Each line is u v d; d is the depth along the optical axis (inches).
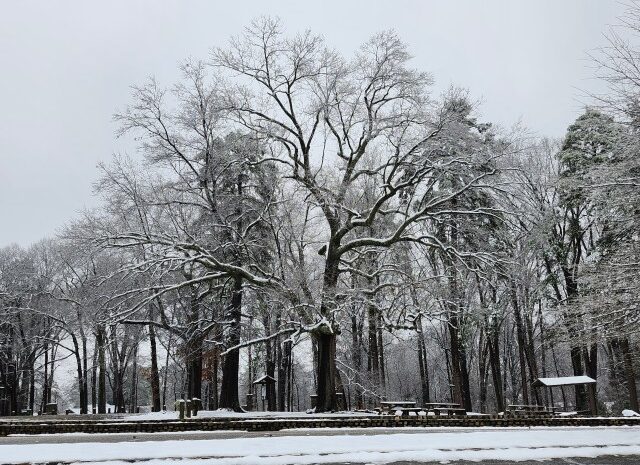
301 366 2320.4
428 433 525.3
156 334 1369.3
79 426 593.0
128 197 1103.6
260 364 1729.8
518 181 1167.0
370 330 1300.4
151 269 1032.2
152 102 1088.2
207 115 1092.5
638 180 566.9
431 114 1043.3
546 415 954.7
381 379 1302.9
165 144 1109.1
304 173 1114.1
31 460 399.5
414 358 2293.3
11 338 1722.4
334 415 924.6
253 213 1154.0
